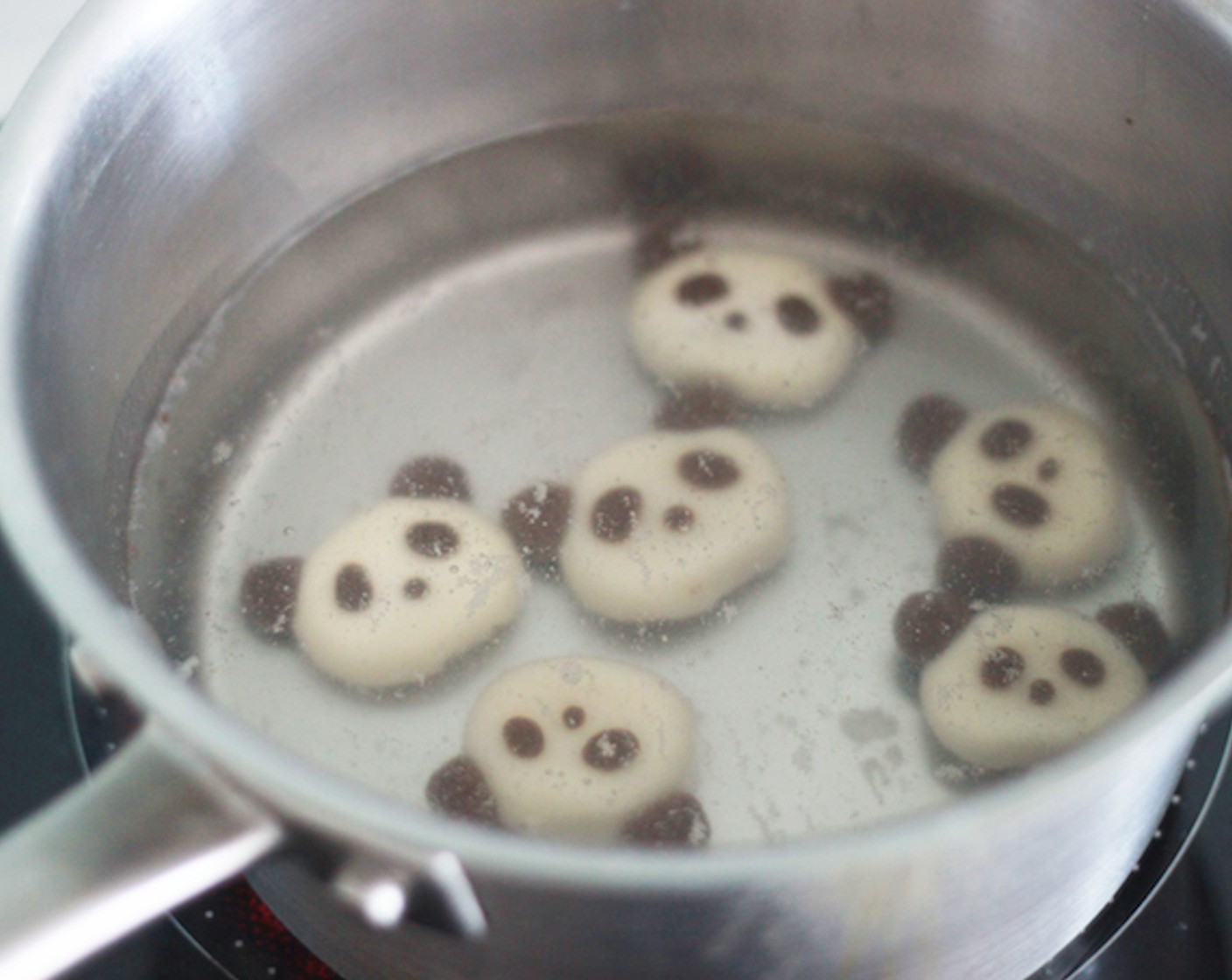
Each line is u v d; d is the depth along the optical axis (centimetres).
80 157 30
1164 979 30
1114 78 33
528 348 37
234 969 30
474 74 36
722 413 36
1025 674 32
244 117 34
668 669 33
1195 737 29
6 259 28
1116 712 32
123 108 31
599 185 39
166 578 34
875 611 34
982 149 37
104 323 32
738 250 38
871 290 38
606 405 37
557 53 36
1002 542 34
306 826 25
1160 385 35
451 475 36
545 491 35
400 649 33
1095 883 28
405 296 38
